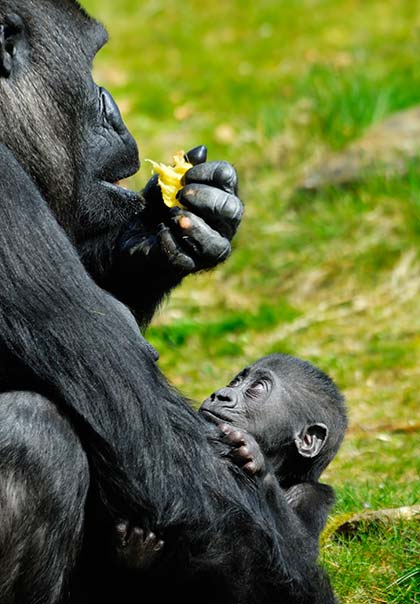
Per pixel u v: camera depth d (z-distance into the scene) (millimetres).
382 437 15367
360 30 31375
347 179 22156
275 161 23672
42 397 9359
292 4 33688
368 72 26562
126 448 9430
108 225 11141
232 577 9711
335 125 23766
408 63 27750
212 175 10984
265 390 12180
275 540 9852
